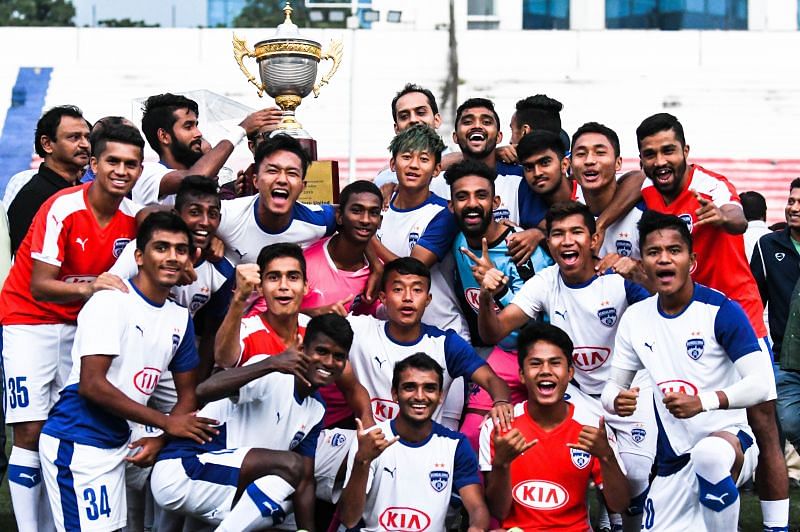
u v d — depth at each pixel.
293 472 5.09
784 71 20.55
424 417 5.15
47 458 5.02
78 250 5.36
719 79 20.42
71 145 6.02
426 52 20.70
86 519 4.96
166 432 5.04
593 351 5.62
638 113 19.84
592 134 5.83
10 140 19.05
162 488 5.12
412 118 6.92
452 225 5.95
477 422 5.82
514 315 5.66
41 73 20.45
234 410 5.30
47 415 5.51
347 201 5.64
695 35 20.78
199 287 5.64
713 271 5.73
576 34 20.89
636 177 5.93
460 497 5.28
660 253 5.00
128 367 5.07
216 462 5.08
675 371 5.12
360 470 5.01
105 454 5.03
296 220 5.75
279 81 6.69
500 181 6.45
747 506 7.00
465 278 5.98
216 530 5.04
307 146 6.59
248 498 5.02
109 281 5.09
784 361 6.74
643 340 5.19
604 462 5.10
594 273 5.60
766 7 23.50
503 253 5.93
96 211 5.38
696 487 5.07
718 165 18.92
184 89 20.09
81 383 4.95
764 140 19.42
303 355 4.98
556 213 5.49
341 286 5.83
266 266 5.27
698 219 5.39
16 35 20.75
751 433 5.39
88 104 19.89
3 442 6.43
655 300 5.22
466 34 20.92
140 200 5.93
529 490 5.22
